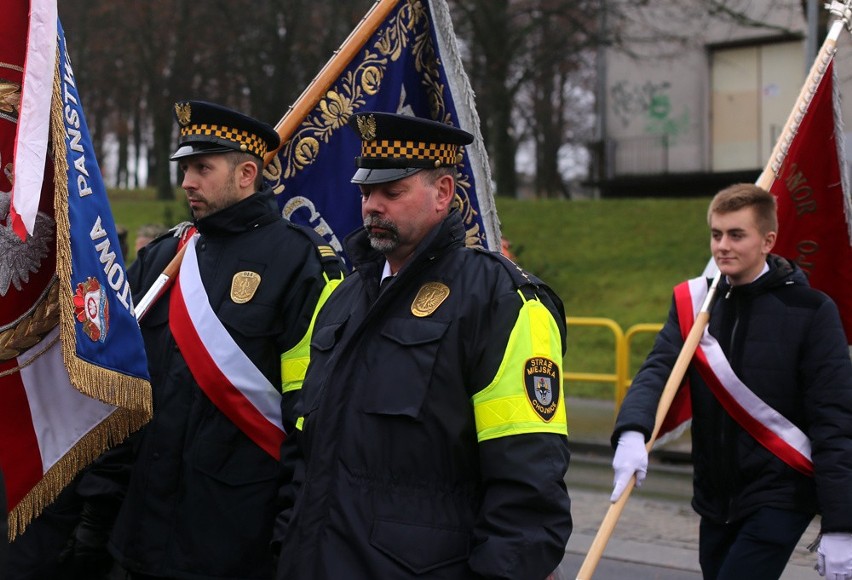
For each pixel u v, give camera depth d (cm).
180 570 423
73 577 482
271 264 440
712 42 2967
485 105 3050
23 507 409
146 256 485
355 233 343
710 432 455
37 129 364
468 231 519
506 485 303
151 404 409
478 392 312
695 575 684
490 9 2839
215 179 440
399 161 322
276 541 354
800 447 434
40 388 412
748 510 440
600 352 1652
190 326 432
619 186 3144
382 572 303
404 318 322
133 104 3969
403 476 312
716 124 3006
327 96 522
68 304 372
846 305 551
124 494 460
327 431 321
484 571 296
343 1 2864
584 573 389
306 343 429
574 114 4666
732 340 450
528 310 318
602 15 2855
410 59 535
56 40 383
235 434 430
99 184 400
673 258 2117
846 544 412
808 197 548
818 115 545
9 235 407
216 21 3034
